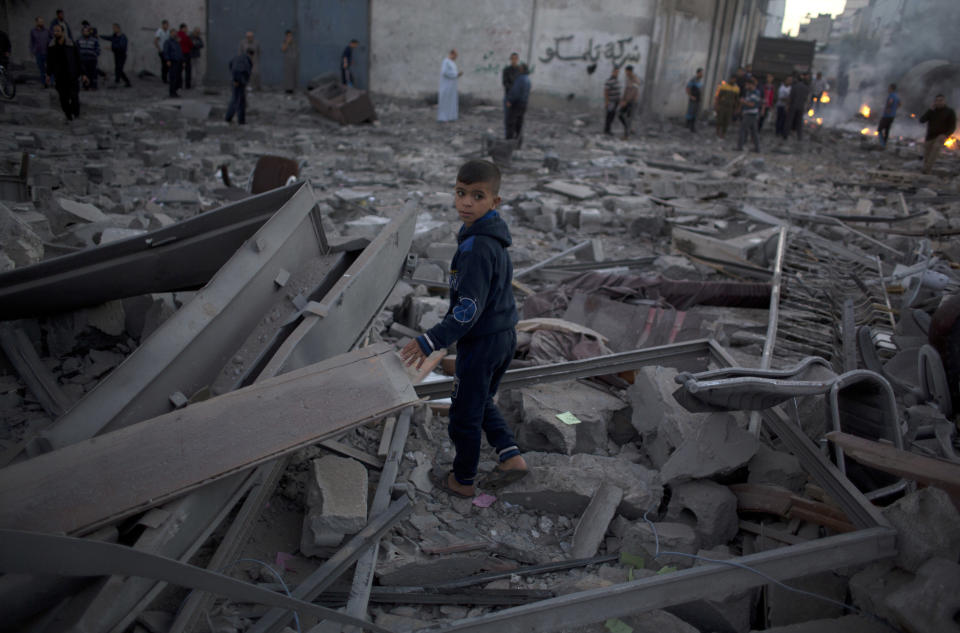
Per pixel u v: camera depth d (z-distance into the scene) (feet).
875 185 44.09
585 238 27.32
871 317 17.67
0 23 67.72
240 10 71.36
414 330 16.17
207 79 72.69
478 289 8.12
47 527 5.73
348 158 39.73
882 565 7.44
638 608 6.76
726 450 9.61
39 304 11.12
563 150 51.24
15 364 11.34
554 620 6.58
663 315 15.75
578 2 70.54
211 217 10.84
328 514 8.06
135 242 10.66
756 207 32.58
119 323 12.26
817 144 65.98
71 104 43.37
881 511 7.73
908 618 6.53
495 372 9.66
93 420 7.04
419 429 11.46
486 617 6.47
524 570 8.72
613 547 9.28
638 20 70.79
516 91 47.11
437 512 9.72
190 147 40.37
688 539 8.68
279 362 7.89
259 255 9.33
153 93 61.82
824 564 7.22
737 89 64.95
